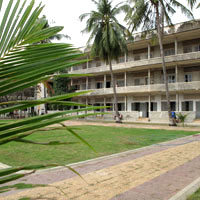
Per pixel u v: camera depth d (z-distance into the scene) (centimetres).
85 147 738
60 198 296
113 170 449
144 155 612
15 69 79
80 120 2608
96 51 2211
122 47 2111
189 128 1545
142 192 327
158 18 1789
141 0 1706
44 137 966
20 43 93
